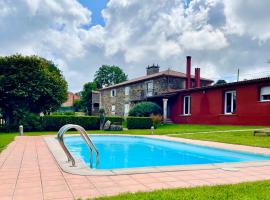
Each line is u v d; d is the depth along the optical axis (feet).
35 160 24.44
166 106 91.30
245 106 67.36
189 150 40.65
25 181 16.69
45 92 78.07
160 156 38.81
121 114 131.95
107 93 146.00
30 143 39.01
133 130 73.56
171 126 81.66
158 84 107.24
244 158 31.68
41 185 15.75
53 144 37.09
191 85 112.68
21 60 75.61
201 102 82.07
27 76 75.10
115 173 18.60
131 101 122.83
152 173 18.94
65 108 209.87
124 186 15.56
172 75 106.11
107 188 15.10
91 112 171.42
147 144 50.85
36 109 83.66
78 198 13.15
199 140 44.91
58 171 19.54
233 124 70.59
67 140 53.21
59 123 72.69
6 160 24.44
